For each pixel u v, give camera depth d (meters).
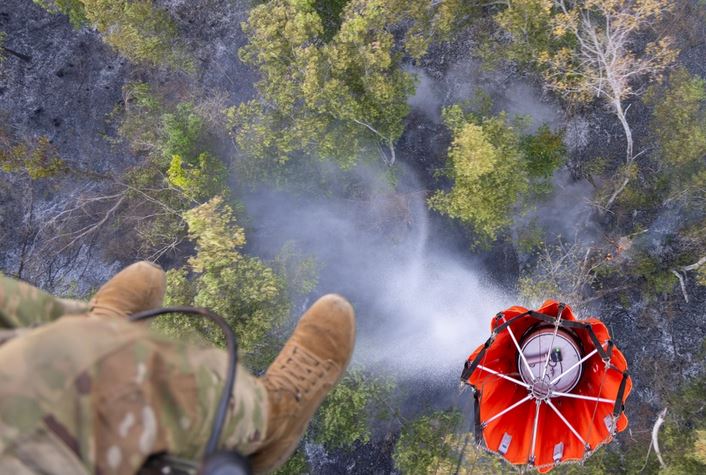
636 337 18.41
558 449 9.70
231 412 2.72
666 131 15.92
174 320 13.96
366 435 16.38
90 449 1.97
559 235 17.61
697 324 18.03
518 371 10.56
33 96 20.48
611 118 17.98
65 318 2.27
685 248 17.45
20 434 1.84
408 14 15.15
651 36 17.52
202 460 2.31
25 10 20.44
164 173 18.25
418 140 19.02
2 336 2.40
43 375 1.96
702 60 17.44
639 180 17.69
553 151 16.58
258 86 15.06
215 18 18.78
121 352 2.18
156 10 16.88
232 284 13.86
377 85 13.79
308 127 14.56
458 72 18.53
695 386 16.91
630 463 16.52
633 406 17.94
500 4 16.70
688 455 14.48
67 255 19.97
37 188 20.34
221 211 15.95
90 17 16.39
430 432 16.69
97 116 20.28
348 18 13.05
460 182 14.91
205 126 17.42
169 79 19.23
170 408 2.26
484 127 14.96
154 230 17.73
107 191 19.98
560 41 15.67
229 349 2.79
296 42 13.01
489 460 15.62
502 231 18.44
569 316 10.66
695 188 15.98
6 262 20.25
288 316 15.47
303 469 17.36
